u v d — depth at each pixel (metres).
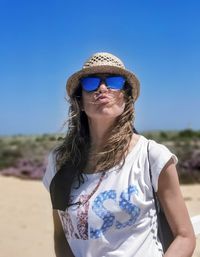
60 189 2.43
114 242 2.26
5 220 8.99
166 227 2.31
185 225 2.25
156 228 2.28
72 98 2.59
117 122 2.44
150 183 2.26
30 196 11.84
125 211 2.24
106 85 2.42
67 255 2.59
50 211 9.95
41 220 9.05
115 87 2.43
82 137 2.53
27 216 9.38
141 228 2.25
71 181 2.41
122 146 2.34
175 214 2.24
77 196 2.37
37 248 7.14
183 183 14.73
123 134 2.37
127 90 2.51
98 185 2.33
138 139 2.38
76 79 2.51
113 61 2.48
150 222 2.26
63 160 2.51
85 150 2.47
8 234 7.92
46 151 25.62
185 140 35.91
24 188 13.34
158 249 2.25
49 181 2.62
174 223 2.25
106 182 2.31
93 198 2.31
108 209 2.26
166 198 2.25
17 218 9.18
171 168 2.25
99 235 2.27
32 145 31.52
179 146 26.05
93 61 2.48
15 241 7.51
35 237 7.76
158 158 2.25
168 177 2.24
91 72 2.45
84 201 2.33
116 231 2.26
